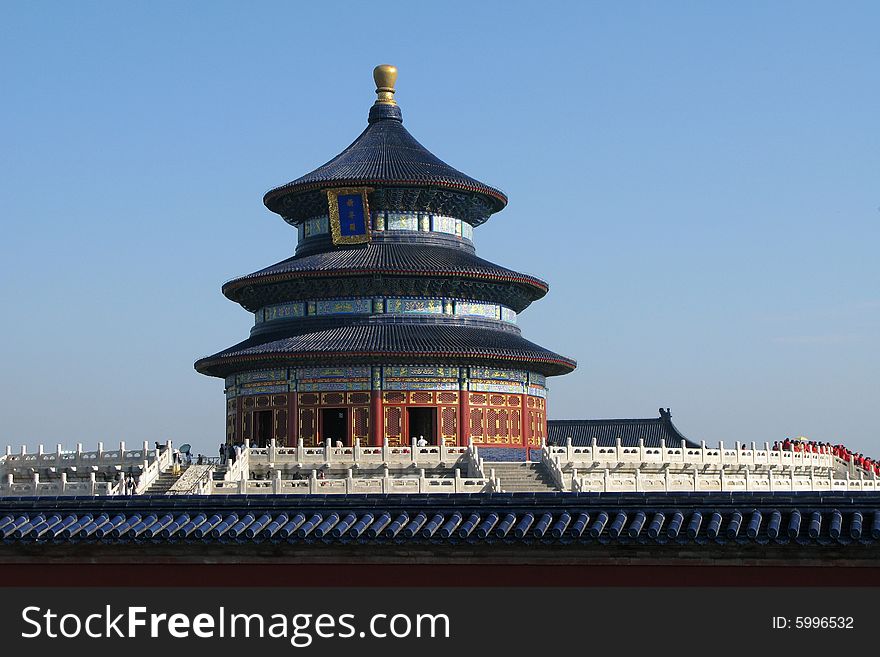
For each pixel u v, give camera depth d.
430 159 137.25
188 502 44.62
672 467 113.62
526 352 125.88
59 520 44.12
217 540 42.81
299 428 126.44
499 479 95.94
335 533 42.16
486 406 126.88
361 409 124.75
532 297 137.75
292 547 43.22
